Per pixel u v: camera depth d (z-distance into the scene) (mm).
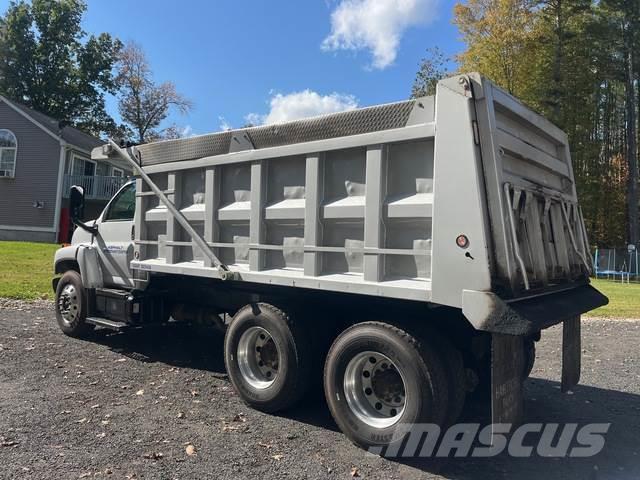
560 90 28297
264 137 4887
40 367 6004
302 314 4738
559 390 6035
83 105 48094
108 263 7094
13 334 7520
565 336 4965
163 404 4977
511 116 4129
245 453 3980
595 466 4020
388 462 3926
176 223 5848
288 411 4887
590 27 29297
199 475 3598
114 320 6832
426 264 3850
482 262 3502
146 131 53969
